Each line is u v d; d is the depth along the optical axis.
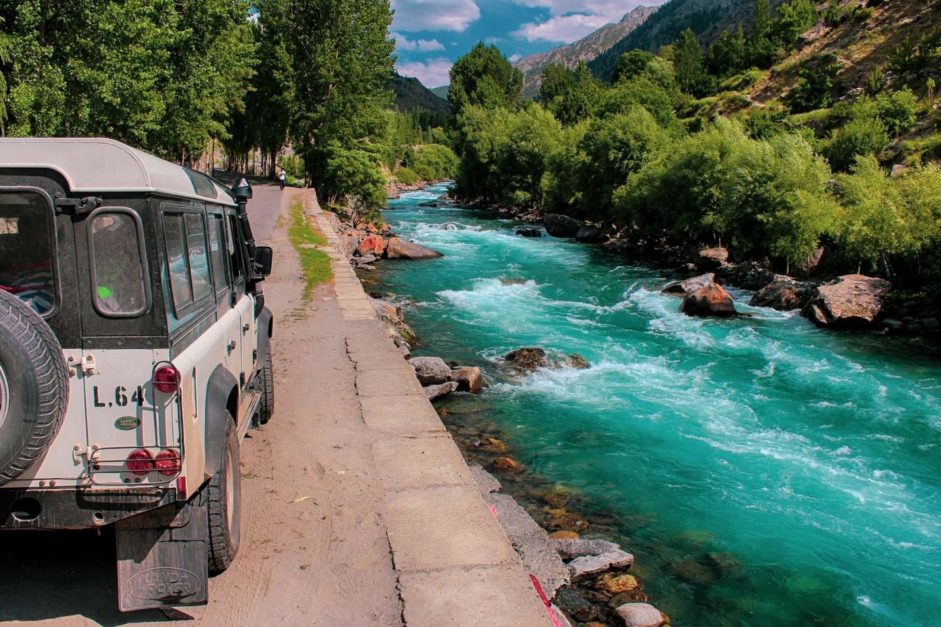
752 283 24.88
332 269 20.19
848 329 18.83
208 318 4.88
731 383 13.86
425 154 105.50
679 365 15.05
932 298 19.33
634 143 39.81
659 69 88.88
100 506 3.77
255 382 7.30
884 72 57.22
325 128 43.66
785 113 58.69
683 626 6.37
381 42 44.62
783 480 9.61
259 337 7.54
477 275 26.47
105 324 3.73
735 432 11.34
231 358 5.55
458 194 67.94
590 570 6.96
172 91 23.47
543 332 17.83
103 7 17.28
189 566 4.07
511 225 46.12
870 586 7.21
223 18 25.06
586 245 36.25
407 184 88.94
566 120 90.31
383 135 46.16
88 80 16.81
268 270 7.32
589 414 11.98
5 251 3.70
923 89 49.84
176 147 34.25
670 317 19.97
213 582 4.73
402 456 7.16
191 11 23.77
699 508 8.77
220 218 5.80
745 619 6.54
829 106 60.31
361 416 8.38
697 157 30.56
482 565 5.13
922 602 6.96
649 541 7.91
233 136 59.91
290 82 43.44
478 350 15.78
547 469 9.77
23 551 4.98
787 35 86.00
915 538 8.18
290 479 6.50
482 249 33.88
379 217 43.66
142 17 18.39
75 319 3.71
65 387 3.63
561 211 50.16
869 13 72.25
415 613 4.50
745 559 7.61
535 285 24.81
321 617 4.41
